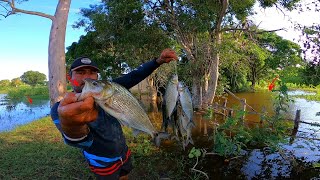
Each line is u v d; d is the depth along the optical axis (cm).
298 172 606
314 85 745
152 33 1537
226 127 693
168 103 293
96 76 264
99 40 1730
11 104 2105
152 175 573
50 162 613
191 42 1530
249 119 1170
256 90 2936
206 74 1541
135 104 206
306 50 689
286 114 1327
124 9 1446
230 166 641
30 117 1445
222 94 1897
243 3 1413
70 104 146
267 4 1471
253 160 678
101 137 266
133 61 1622
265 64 2778
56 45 1023
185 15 1404
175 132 303
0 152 686
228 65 1677
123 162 294
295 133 930
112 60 2009
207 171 613
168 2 1506
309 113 1422
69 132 166
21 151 691
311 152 732
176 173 589
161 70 1432
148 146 738
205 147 780
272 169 628
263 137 712
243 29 1506
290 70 1326
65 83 1048
